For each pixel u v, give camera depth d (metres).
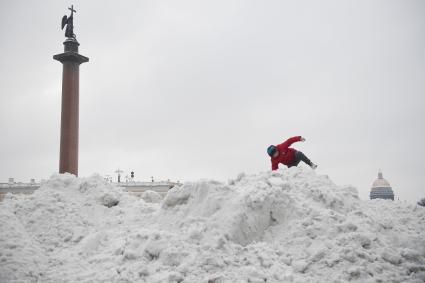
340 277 5.38
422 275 5.45
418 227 7.27
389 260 5.74
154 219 7.75
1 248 6.11
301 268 5.59
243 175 8.33
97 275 5.80
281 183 7.50
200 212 6.95
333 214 6.69
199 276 5.33
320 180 7.95
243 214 6.46
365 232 6.23
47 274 6.03
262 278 5.30
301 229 6.41
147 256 5.90
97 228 8.12
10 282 5.46
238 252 5.89
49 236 7.70
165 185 28.77
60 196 9.04
